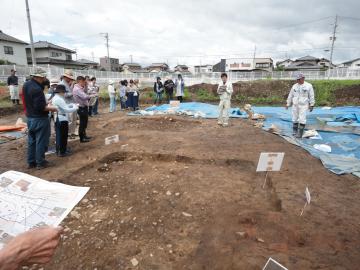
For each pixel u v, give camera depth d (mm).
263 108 15477
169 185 5199
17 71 28078
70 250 3463
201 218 4098
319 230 3523
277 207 4352
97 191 5055
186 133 9164
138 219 4113
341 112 13242
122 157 6918
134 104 15945
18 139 9055
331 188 4844
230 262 2963
